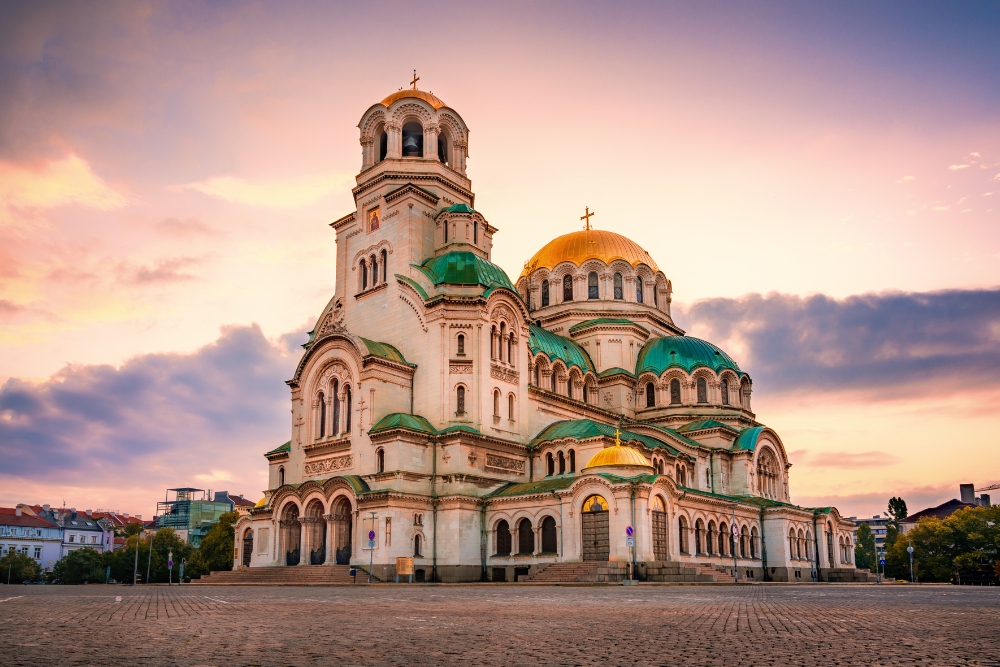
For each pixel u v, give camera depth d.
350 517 74.44
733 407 101.31
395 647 17.17
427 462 74.00
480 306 77.44
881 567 112.44
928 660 15.24
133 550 136.75
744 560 84.31
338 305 88.19
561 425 82.56
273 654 15.97
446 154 92.44
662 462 83.62
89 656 15.52
